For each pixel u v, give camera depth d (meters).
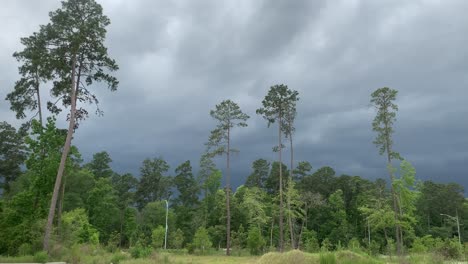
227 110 57.97
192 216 87.62
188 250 56.16
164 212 83.38
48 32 32.91
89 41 33.72
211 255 53.12
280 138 53.66
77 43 32.94
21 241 31.44
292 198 54.97
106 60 34.94
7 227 32.38
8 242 31.39
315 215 92.31
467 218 102.12
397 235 41.97
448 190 103.38
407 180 39.97
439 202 102.62
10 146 63.69
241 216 75.69
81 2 33.91
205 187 83.38
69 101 35.31
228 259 41.28
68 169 37.34
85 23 33.03
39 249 30.91
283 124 53.59
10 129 64.12
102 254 33.56
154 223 82.00
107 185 72.31
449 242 45.38
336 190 98.31
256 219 66.56
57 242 33.00
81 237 48.28
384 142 43.09
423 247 43.81
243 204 72.00
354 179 103.12
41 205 34.56
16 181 60.19
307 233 73.69
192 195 97.81
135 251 32.09
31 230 32.03
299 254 23.52
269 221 78.00
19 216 33.19
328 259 22.11
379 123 43.47
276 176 97.19
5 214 32.88
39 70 35.38
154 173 106.56
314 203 74.50
